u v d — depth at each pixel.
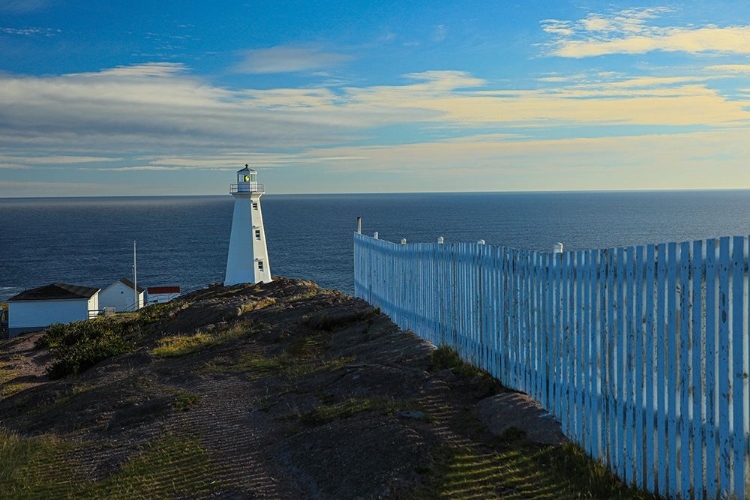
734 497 5.58
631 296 6.85
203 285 101.50
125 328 31.47
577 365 7.85
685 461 6.11
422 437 8.13
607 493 6.80
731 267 5.53
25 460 10.51
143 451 10.04
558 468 7.39
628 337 6.90
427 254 13.71
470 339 11.30
